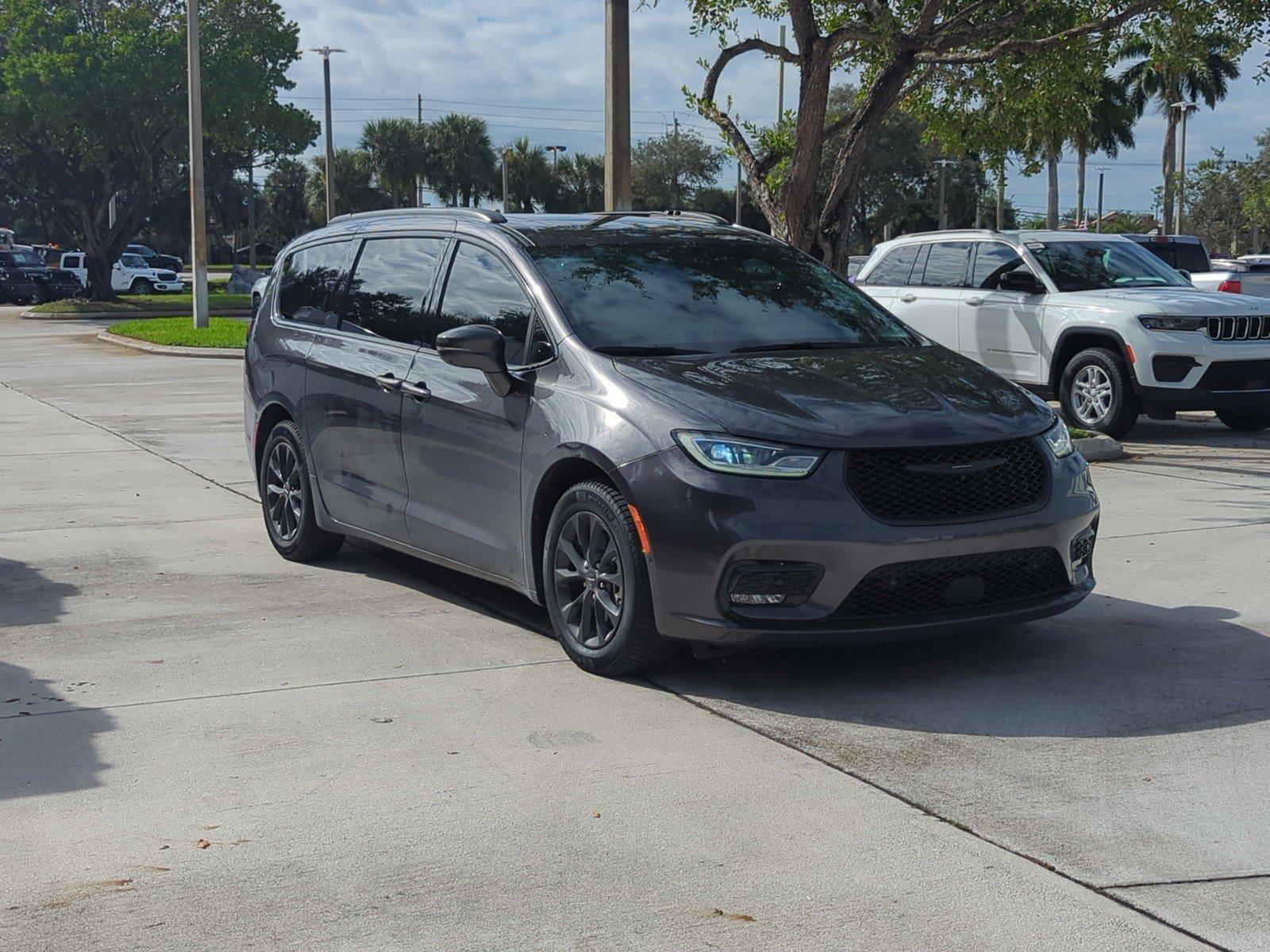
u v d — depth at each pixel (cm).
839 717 481
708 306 599
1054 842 372
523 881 352
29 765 441
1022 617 512
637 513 501
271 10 4278
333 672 542
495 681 529
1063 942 315
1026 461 515
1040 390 1277
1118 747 446
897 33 1114
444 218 670
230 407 1595
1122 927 323
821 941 318
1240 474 1021
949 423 505
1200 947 312
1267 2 1109
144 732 471
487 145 7062
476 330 563
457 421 598
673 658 555
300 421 727
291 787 420
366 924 329
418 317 652
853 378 537
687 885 349
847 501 482
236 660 560
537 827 387
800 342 589
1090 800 403
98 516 903
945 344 1359
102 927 329
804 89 1144
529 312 588
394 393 643
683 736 462
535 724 477
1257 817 388
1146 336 1180
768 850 369
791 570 481
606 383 533
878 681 522
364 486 678
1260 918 327
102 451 1220
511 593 677
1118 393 1205
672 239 648
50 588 695
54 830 388
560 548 545
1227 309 1174
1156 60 1222
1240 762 432
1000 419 517
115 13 4066
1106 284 1288
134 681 531
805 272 656
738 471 486
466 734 467
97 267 4462
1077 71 1224
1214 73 5991
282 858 368
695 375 529
